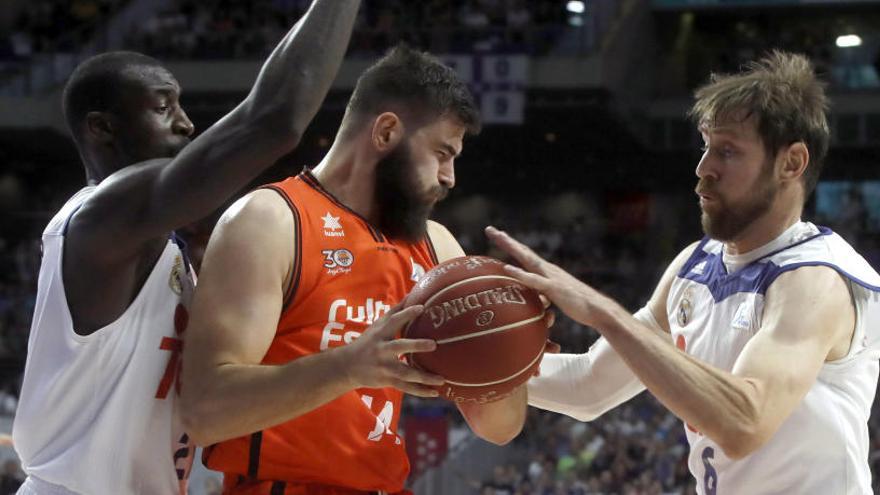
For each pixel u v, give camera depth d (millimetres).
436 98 2742
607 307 2566
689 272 3172
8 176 23703
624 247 23109
